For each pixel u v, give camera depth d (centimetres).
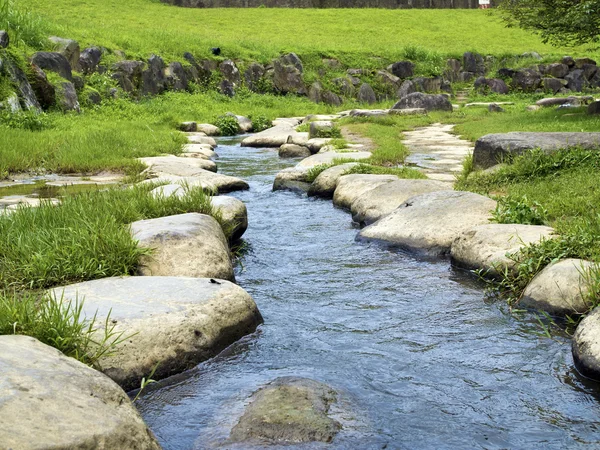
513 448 280
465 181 823
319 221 741
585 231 503
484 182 801
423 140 1548
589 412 311
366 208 720
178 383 344
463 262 544
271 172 1138
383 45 3675
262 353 381
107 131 1454
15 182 989
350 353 381
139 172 1039
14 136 1321
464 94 3344
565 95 3103
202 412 312
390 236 619
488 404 319
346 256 593
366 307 460
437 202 646
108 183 966
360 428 291
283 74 3016
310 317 441
